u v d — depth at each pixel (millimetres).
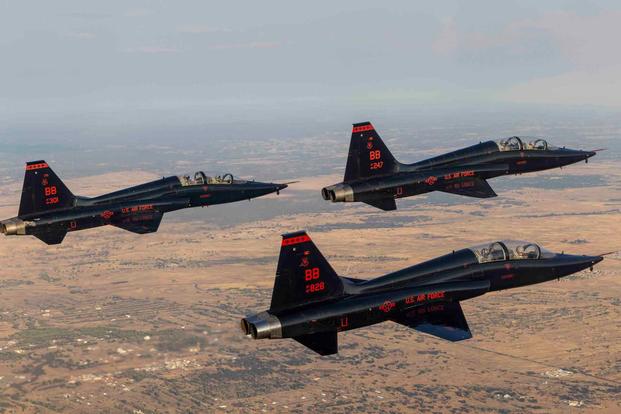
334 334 70250
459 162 107250
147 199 109312
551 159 114125
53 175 102625
